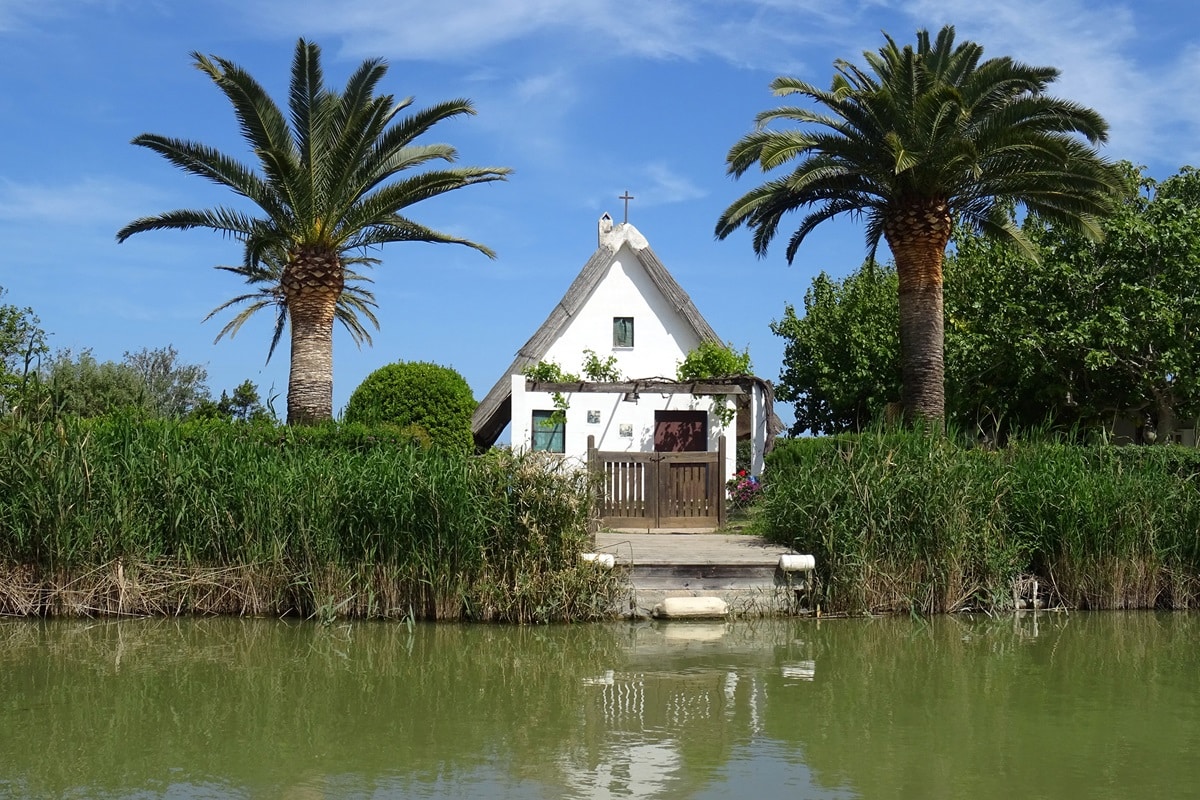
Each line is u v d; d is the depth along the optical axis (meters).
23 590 12.03
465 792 6.12
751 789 6.21
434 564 11.90
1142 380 23.55
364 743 7.18
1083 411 24.92
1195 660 10.37
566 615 11.94
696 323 25.77
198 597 12.23
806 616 12.53
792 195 18.97
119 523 12.09
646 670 9.59
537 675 9.38
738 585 12.49
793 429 37.31
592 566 11.99
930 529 12.80
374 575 12.06
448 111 18.61
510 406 26.73
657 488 17.00
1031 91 17.86
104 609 12.08
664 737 7.36
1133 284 23.19
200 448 12.75
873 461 13.24
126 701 8.38
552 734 7.43
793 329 36.88
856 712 8.14
